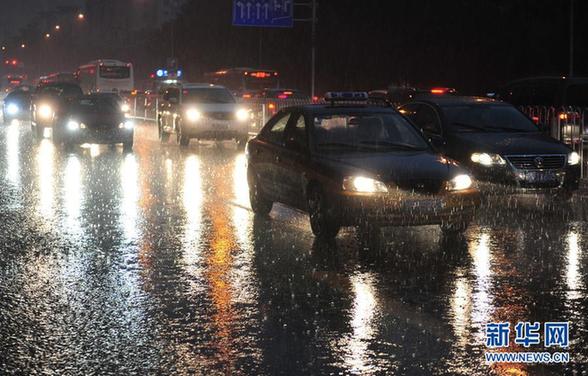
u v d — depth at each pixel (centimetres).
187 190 3141
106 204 2788
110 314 1489
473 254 1994
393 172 2103
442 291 1644
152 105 9262
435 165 2158
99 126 4800
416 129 2348
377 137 2305
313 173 2197
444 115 2941
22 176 3578
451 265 1877
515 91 5041
